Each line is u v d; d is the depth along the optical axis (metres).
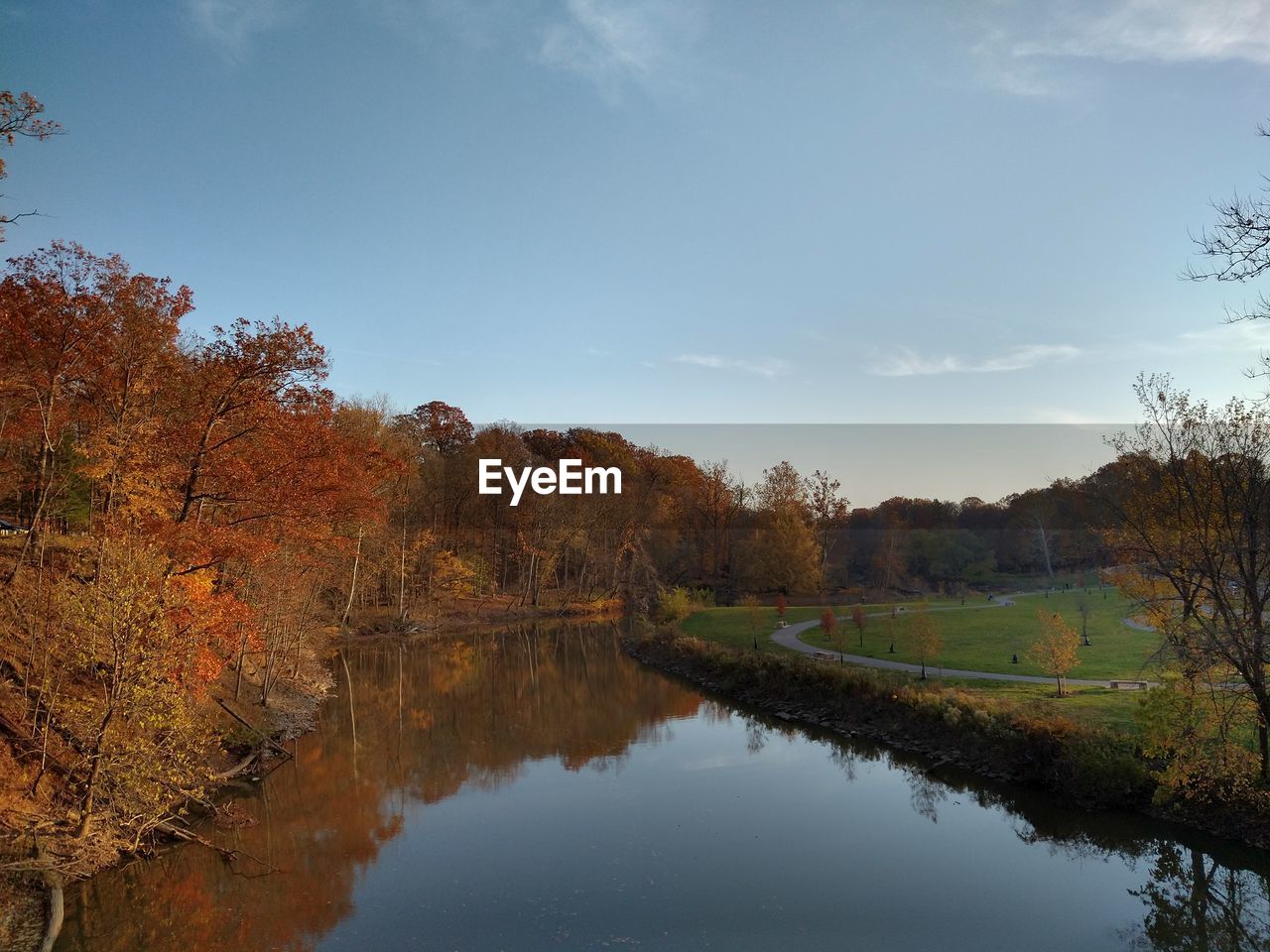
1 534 25.12
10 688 17.70
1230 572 17.39
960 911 15.47
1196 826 18.28
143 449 21.61
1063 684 28.09
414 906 15.73
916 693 29.06
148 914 15.32
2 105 15.23
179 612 18.66
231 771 23.92
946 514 118.69
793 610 65.12
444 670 49.88
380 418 60.38
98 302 21.28
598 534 90.44
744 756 28.09
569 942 14.15
